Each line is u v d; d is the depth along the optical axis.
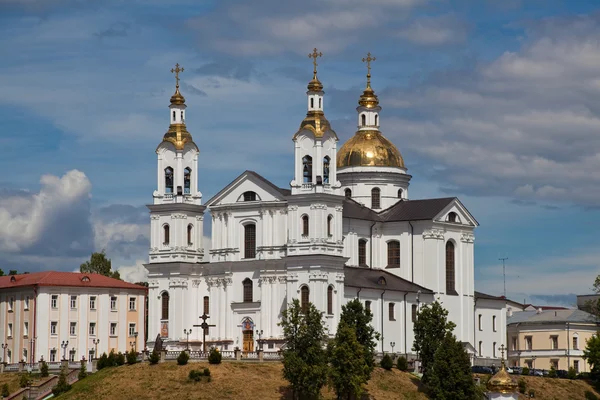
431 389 179.00
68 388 175.75
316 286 194.12
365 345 184.00
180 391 169.88
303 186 197.62
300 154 198.75
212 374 174.25
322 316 190.25
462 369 179.00
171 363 177.75
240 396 169.38
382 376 183.88
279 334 199.25
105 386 172.88
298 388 169.62
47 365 188.75
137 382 172.75
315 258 194.25
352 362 172.12
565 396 196.25
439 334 189.88
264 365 180.50
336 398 174.88
